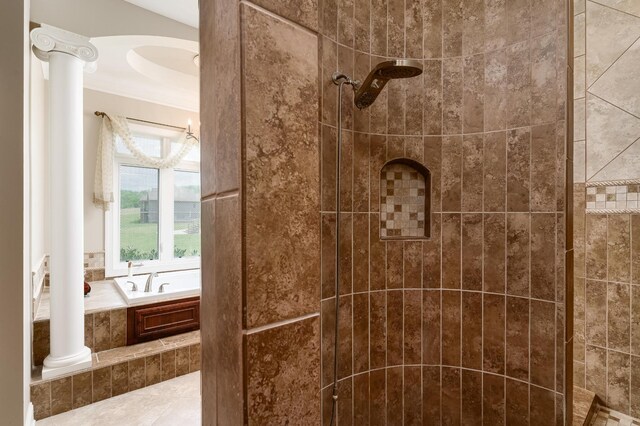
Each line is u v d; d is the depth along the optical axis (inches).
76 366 85.0
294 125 14.2
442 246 60.1
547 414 52.0
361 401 56.6
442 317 59.9
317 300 14.9
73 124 87.3
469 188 58.2
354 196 55.9
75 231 87.3
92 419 79.4
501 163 55.7
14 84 61.8
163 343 103.7
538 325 52.9
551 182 51.6
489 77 56.4
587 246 74.4
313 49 15.0
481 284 57.6
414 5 59.5
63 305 85.0
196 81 154.1
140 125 149.5
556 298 51.4
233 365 13.1
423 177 62.4
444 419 59.7
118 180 147.9
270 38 13.5
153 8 96.7
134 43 99.7
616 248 70.6
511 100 54.7
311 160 14.8
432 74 59.3
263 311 13.1
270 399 13.2
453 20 58.6
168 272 157.1
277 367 13.5
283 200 13.8
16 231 62.2
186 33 103.7
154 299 107.5
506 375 55.6
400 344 59.9
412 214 62.2
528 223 53.7
